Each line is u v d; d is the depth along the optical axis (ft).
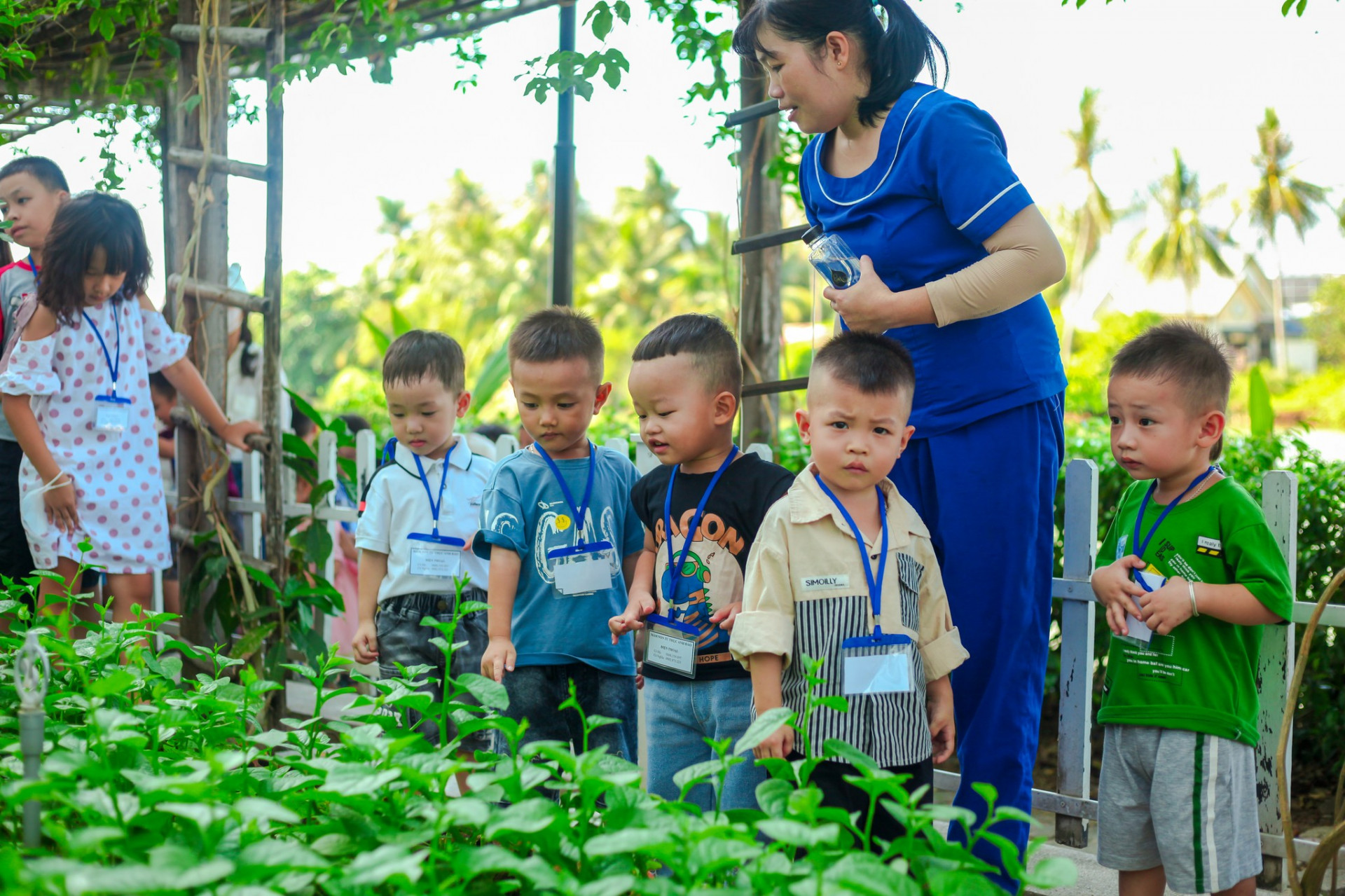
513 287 101.65
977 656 7.04
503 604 7.94
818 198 7.70
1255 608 6.92
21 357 10.34
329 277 123.54
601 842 3.94
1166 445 7.25
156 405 16.78
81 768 4.47
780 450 15.12
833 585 6.40
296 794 5.09
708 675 7.26
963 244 6.94
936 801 10.56
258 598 12.36
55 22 13.99
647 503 7.88
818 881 3.67
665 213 109.81
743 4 11.48
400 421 10.05
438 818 4.36
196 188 12.23
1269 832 8.72
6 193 11.54
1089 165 143.54
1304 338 175.83
